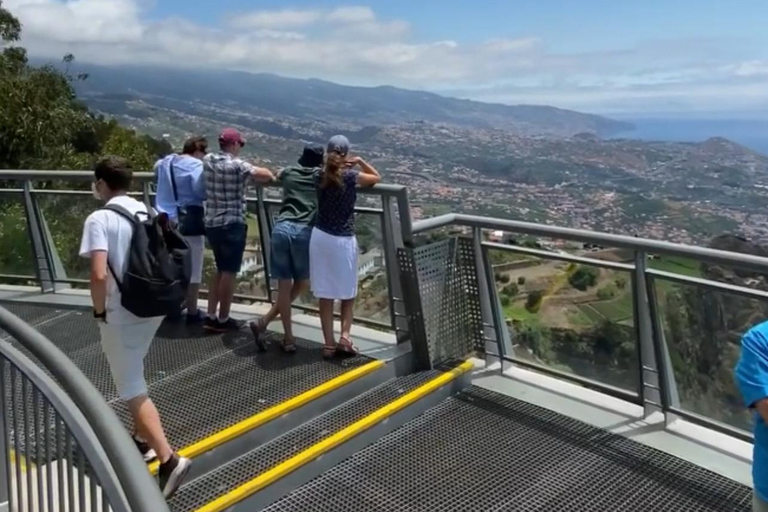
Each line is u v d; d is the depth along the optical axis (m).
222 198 4.96
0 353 2.36
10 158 15.53
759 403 2.07
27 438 2.31
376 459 3.86
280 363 4.63
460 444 3.98
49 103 16.62
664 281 3.87
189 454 3.46
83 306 6.14
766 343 2.10
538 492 3.50
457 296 4.93
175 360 4.71
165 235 3.26
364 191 4.65
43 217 6.52
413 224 4.57
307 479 3.65
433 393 4.45
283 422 3.94
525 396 4.52
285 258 4.67
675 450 3.81
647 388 4.11
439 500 3.46
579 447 3.89
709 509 3.31
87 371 4.58
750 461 3.67
